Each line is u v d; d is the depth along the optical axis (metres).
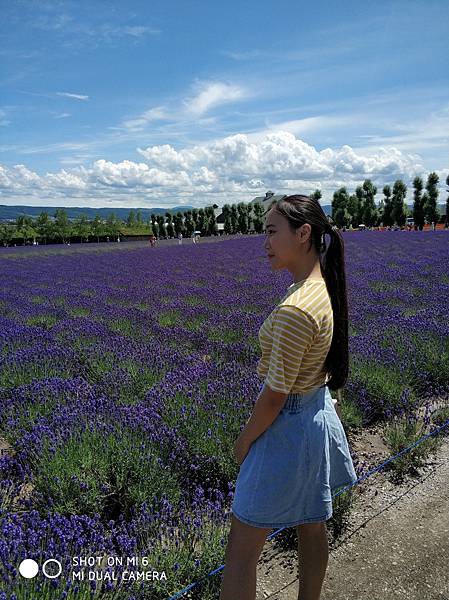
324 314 1.83
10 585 2.06
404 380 5.06
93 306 10.87
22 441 3.59
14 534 2.43
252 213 97.25
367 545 2.85
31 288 15.05
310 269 1.96
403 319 7.54
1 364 5.67
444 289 11.16
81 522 2.80
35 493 3.09
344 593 2.48
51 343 7.04
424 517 3.10
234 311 9.58
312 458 1.91
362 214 79.62
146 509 2.77
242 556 1.96
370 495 3.39
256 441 1.95
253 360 6.25
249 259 24.05
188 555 2.53
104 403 4.38
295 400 1.92
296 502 1.93
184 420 3.95
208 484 3.52
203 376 5.06
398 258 20.38
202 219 98.50
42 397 4.61
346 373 2.04
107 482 3.31
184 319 9.34
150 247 46.72
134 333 8.09
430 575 2.58
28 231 83.94
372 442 4.28
